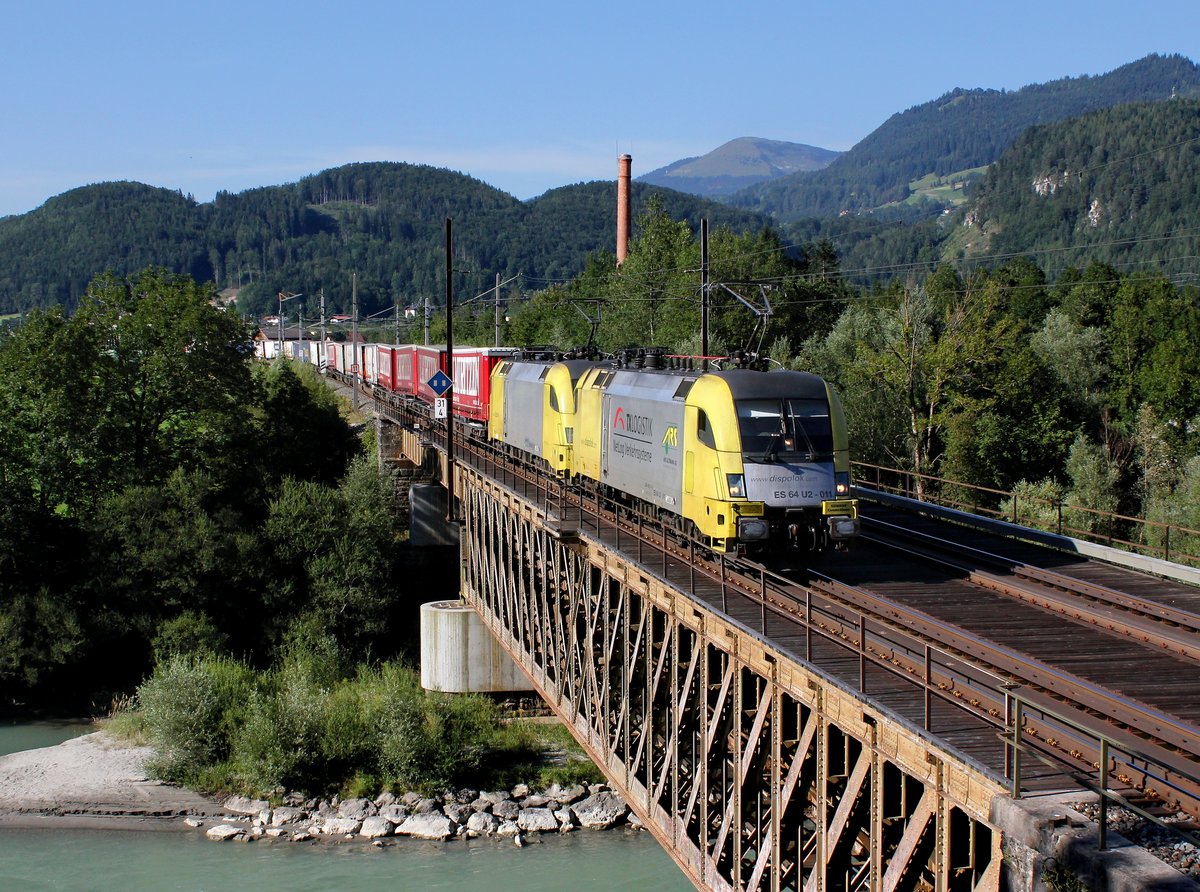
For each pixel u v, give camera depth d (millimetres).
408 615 55531
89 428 58719
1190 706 15469
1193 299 92125
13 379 59000
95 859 34562
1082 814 11297
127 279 65938
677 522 27938
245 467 61688
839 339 72250
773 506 24094
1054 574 24516
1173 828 10500
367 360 94500
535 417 41688
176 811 38250
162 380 61719
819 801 15992
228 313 65375
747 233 112625
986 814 12273
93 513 55500
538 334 107688
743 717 19859
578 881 33312
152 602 51156
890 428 63094
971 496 60438
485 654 43781
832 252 119562
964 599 22391
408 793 39219
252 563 52188
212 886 32750
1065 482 67625
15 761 42156
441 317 140750
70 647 47906
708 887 19641
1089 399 74000
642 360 33531
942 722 14328
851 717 15320
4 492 52750
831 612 21062
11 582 51625
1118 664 17641
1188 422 71125
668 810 22734
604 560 27281
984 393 66688
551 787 39688
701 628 21000
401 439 63875
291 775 39688
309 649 50344
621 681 26094
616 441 32781
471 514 45375
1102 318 92625
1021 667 17281
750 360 27703
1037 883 11047
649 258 92000
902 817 14641
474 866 34406
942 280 105688
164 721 40719
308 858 34938
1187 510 53438
